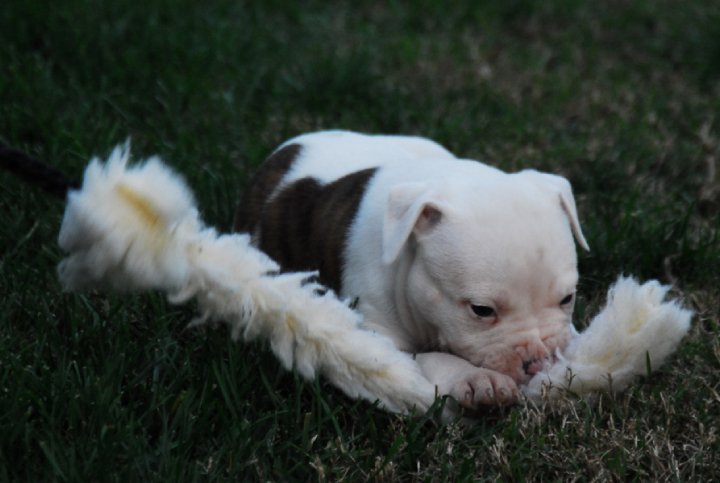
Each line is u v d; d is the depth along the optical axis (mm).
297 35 9328
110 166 3504
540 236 4199
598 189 6770
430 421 4062
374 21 10047
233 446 3814
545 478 3893
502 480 3797
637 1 10375
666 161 7117
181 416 3920
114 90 7598
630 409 4234
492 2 10250
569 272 4246
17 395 3951
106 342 4441
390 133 7527
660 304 4125
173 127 7230
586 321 5059
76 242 3475
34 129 6734
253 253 3871
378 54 8930
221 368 4160
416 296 4359
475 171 4664
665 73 8984
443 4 10219
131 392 4148
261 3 9836
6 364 4234
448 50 9188
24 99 7156
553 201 4402
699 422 4129
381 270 4586
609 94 8422
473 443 4004
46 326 4512
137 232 3473
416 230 4379
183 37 8547
